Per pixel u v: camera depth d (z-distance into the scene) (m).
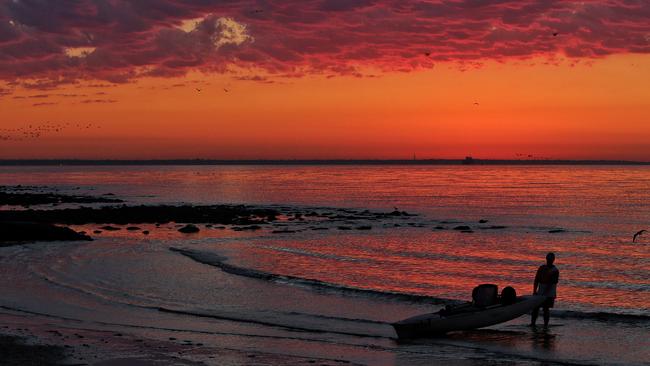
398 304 22.47
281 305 22.12
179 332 18.00
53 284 25.36
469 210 76.75
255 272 29.11
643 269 32.56
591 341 17.41
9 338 16.39
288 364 14.83
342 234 48.69
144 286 25.38
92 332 17.50
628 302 23.89
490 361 15.42
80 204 84.38
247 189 134.00
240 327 18.86
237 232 49.53
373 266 32.81
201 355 15.40
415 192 119.50
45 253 35.12
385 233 49.72
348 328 18.91
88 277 27.19
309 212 70.62
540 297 19.09
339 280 28.39
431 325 17.78
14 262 31.42
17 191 124.19
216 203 89.56
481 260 35.38
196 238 45.16
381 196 106.38
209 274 28.50
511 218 65.62
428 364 15.12
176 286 25.50
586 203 88.62
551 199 97.56
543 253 38.84
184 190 130.62
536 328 19.08
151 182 180.25
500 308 18.72
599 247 42.12
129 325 18.77
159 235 46.88
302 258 35.41
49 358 14.58
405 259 35.50
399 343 17.17
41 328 17.80
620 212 73.50
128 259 33.19
